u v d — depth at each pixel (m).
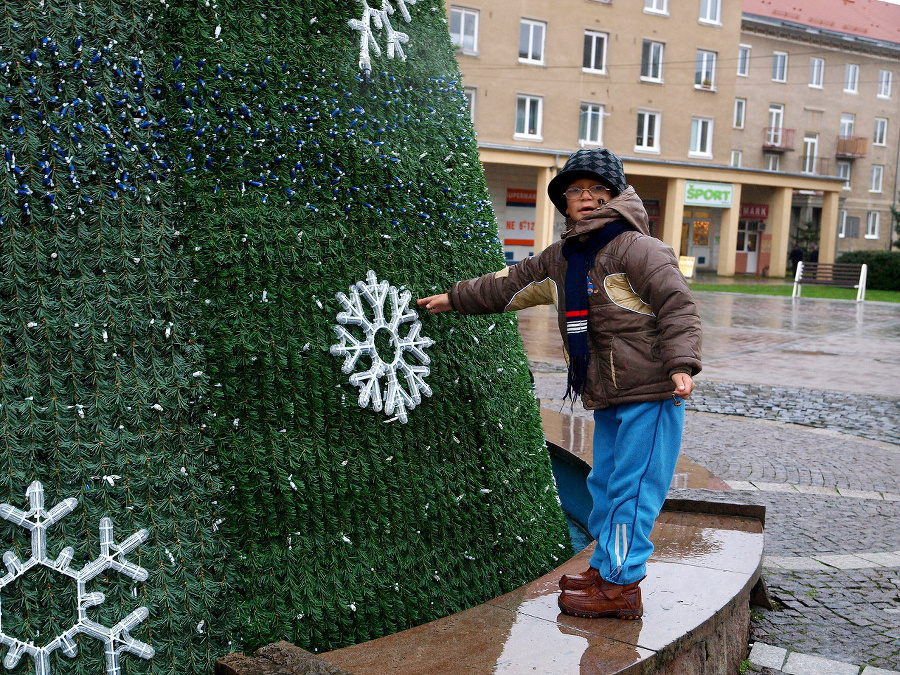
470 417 3.17
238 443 2.54
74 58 2.33
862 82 43.03
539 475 3.64
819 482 6.12
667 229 34.03
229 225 2.57
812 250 40.19
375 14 2.97
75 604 2.20
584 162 2.67
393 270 2.96
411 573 2.87
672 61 32.44
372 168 2.93
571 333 2.67
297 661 2.30
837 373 11.59
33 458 2.18
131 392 2.36
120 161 2.39
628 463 2.63
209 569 2.44
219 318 2.54
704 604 2.90
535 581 3.12
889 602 3.91
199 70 2.53
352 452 2.79
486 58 28.33
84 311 2.30
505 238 31.75
